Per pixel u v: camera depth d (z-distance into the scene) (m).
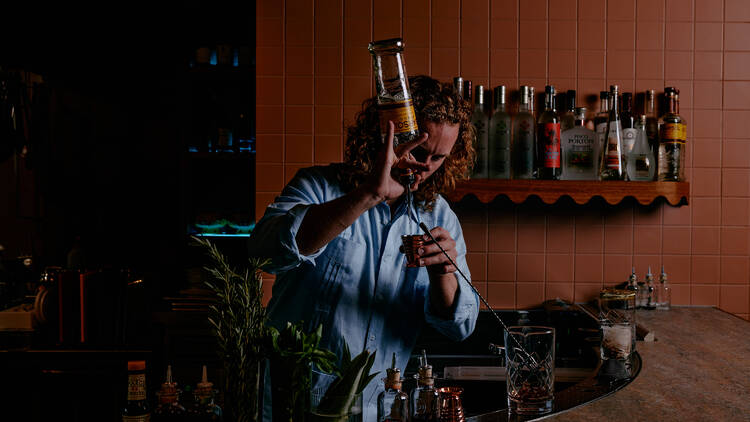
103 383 2.38
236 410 0.99
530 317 2.59
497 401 1.94
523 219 2.65
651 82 2.63
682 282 2.66
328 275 1.58
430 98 1.39
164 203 3.22
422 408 1.15
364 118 1.58
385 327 1.62
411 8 2.61
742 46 2.62
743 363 1.64
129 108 3.21
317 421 1.00
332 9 2.61
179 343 2.59
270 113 2.63
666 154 2.44
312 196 1.56
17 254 3.38
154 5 3.02
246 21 3.04
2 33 3.09
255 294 1.02
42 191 3.33
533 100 2.56
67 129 3.29
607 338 1.63
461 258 1.71
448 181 1.63
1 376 2.37
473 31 2.62
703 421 1.18
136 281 2.70
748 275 2.65
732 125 2.63
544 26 2.62
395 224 1.61
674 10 2.62
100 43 3.15
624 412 1.23
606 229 2.66
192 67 2.86
